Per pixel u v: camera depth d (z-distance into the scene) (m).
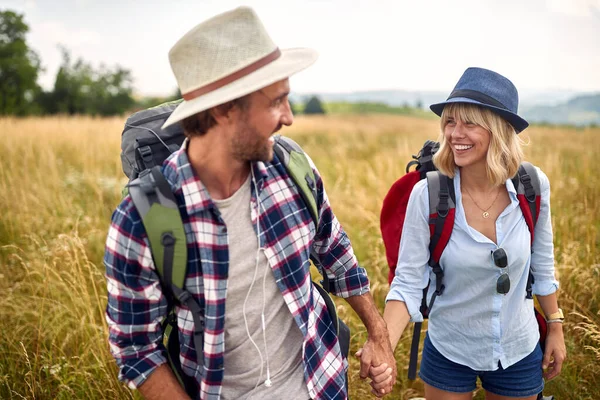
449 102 1.99
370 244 4.66
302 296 1.61
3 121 13.84
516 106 2.03
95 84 75.38
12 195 5.77
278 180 1.61
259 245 1.54
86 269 4.01
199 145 1.48
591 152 9.08
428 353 2.32
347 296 1.92
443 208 2.06
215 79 1.40
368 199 5.90
